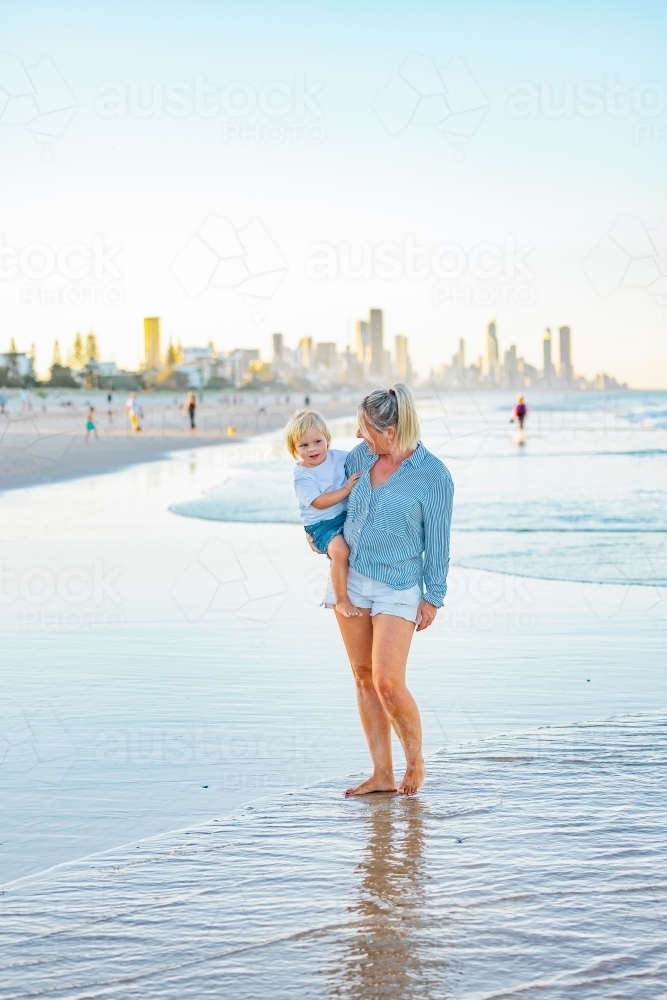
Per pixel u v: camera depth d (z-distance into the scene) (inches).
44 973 106.5
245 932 114.5
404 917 117.1
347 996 101.3
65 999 101.7
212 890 125.0
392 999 100.6
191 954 109.9
